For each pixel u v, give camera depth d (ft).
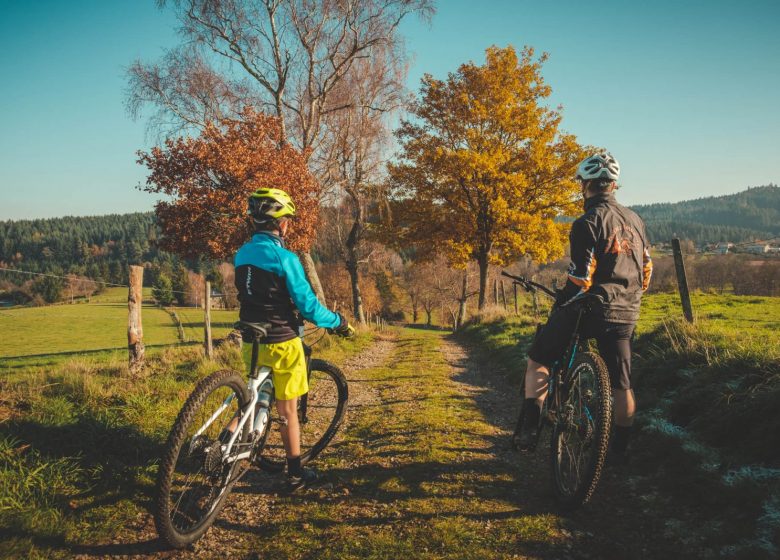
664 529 8.82
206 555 8.30
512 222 78.07
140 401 15.88
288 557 8.19
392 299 246.88
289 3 63.41
